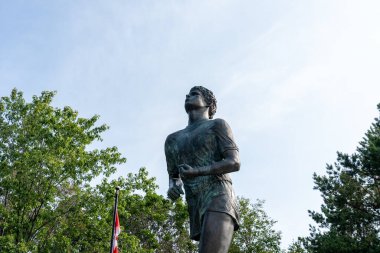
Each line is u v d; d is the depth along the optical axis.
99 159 22.81
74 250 20.94
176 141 5.02
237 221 4.68
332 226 24.33
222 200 4.60
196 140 4.86
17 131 22.95
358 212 23.94
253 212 34.03
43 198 21.48
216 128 4.85
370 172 24.44
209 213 4.55
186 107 5.25
